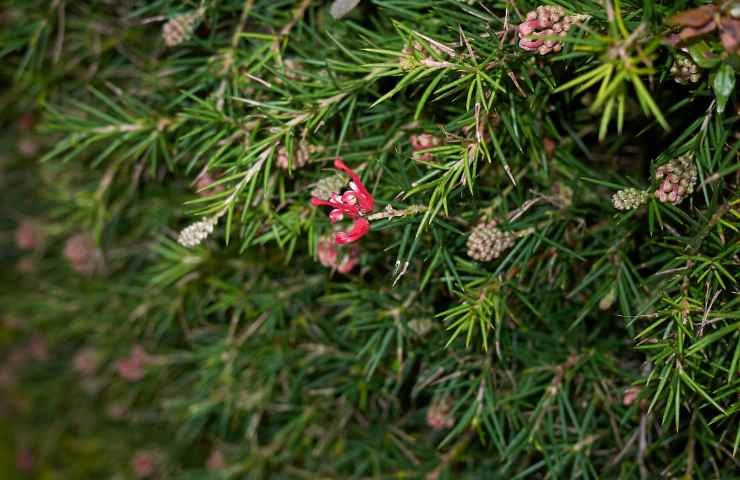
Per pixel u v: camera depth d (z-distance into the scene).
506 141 0.70
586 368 0.72
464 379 0.76
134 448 1.04
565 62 0.65
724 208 0.63
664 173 0.63
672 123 0.69
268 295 0.79
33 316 1.13
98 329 0.92
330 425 0.84
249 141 0.68
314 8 0.73
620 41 0.57
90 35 0.83
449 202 0.68
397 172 0.71
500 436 0.72
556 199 0.69
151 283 0.79
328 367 0.81
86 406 1.12
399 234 0.70
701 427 0.70
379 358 0.73
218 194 0.65
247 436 0.83
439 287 0.73
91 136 0.76
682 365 0.63
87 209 0.84
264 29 0.75
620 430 0.74
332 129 0.71
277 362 0.81
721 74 0.59
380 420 0.81
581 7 0.62
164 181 0.84
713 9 0.58
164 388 0.96
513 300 0.72
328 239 0.72
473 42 0.65
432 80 0.65
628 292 0.70
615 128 0.71
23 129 1.01
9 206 1.10
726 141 0.66
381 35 0.70
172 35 0.72
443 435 0.80
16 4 0.82
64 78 0.85
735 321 0.65
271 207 0.71
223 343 0.82
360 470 0.81
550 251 0.71
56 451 1.21
